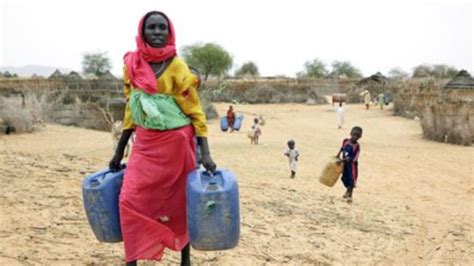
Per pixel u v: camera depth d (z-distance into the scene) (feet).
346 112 161.79
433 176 51.44
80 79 150.00
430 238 27.14
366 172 53.16
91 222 13.97
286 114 156.04
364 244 24.61
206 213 12.42
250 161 57.57
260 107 186.60
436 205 37.17
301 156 64.75
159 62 13.28
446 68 322.75
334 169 35.96
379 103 188.96
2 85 143.33
